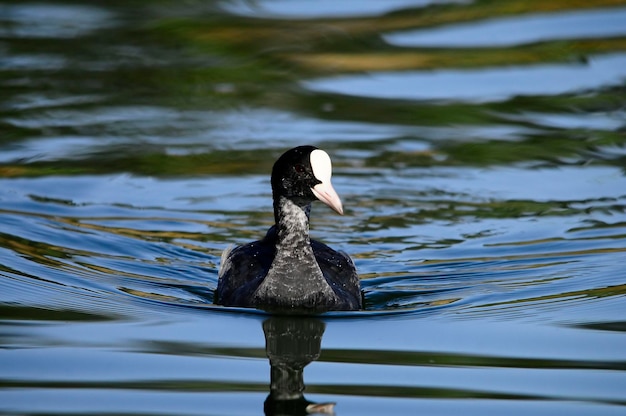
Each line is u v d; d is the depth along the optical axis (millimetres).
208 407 8953
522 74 20859
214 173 16609
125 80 20609
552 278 12781
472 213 15195
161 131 18188
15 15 24359
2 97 19562
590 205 15320
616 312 11477
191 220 14969
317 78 20797
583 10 24266
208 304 12047
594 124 18484
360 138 17969
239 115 18922
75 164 16766
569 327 11031
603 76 20625
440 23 23672
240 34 22953
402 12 24328
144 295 12195
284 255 11930
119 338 10602
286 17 24031
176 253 13844
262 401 9094
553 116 18891
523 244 14070
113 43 22578
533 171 16688
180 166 16812
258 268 12328
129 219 14875
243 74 20953
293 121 18688
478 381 9555
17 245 13570
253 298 11891
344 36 22812
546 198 15625
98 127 18328
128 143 17641
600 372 9734
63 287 12219
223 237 14430
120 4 24938
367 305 12164
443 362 10070
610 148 17484
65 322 11023
